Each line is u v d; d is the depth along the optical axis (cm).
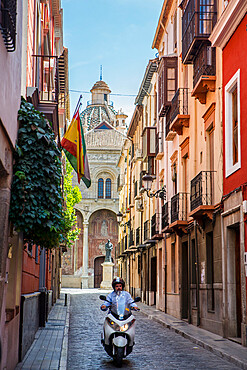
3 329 803
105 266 5984
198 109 1916
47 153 930
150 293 3259
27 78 1236
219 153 1580
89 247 6775
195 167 1950
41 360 1079
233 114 1500
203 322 1744
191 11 1719
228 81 1494
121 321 1131
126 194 4984
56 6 2564
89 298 4047
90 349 1328
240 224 1341
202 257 1775
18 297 995
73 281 6706
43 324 1752
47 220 934
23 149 909
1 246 789
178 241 2233
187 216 2077
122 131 7888
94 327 1895
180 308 2156
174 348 1352
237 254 1472
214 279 1606
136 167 4075
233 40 1450
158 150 2917
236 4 1326
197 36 1655
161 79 2491
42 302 1756
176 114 2175
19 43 882
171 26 2612
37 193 923
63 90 2794
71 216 4081
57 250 3631
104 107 8388
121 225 5206
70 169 4228
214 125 1661
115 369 1042
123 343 1073
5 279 805
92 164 6831
